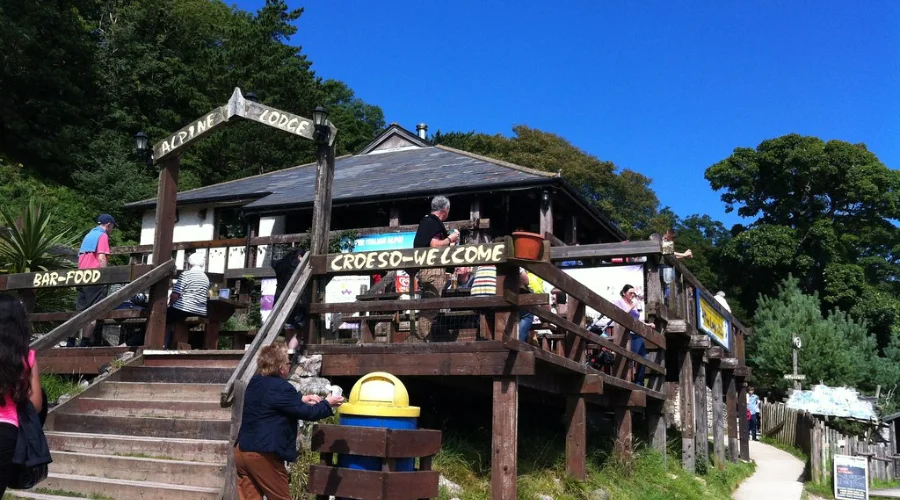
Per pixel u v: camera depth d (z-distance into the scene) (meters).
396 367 7.82
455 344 7.60
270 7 40.62
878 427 27.84
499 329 7.40
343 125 44.88
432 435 5.64
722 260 49.97
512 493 7.16
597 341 9.23
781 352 32.41
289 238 17.91
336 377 8.55
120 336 11.27
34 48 35.25
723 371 18.20
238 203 23.31
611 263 12.41
